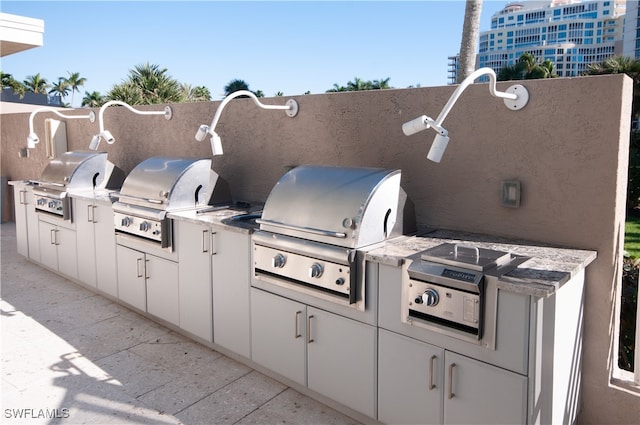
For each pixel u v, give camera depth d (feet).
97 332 12.34
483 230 9.07
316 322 8.57
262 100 12.67
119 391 9.48
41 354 11.09
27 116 24.07
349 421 8.46
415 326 7.16
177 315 11.76
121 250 13.32
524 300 6.01
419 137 9.73
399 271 7.26
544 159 8.18
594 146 7.63
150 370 10.34
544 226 8.30
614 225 7.54
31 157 24.13
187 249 11.16
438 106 9.38
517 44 364.58
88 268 14.82
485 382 6.48
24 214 17.90
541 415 6.40
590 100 7.59
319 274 8.11
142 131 16.84
